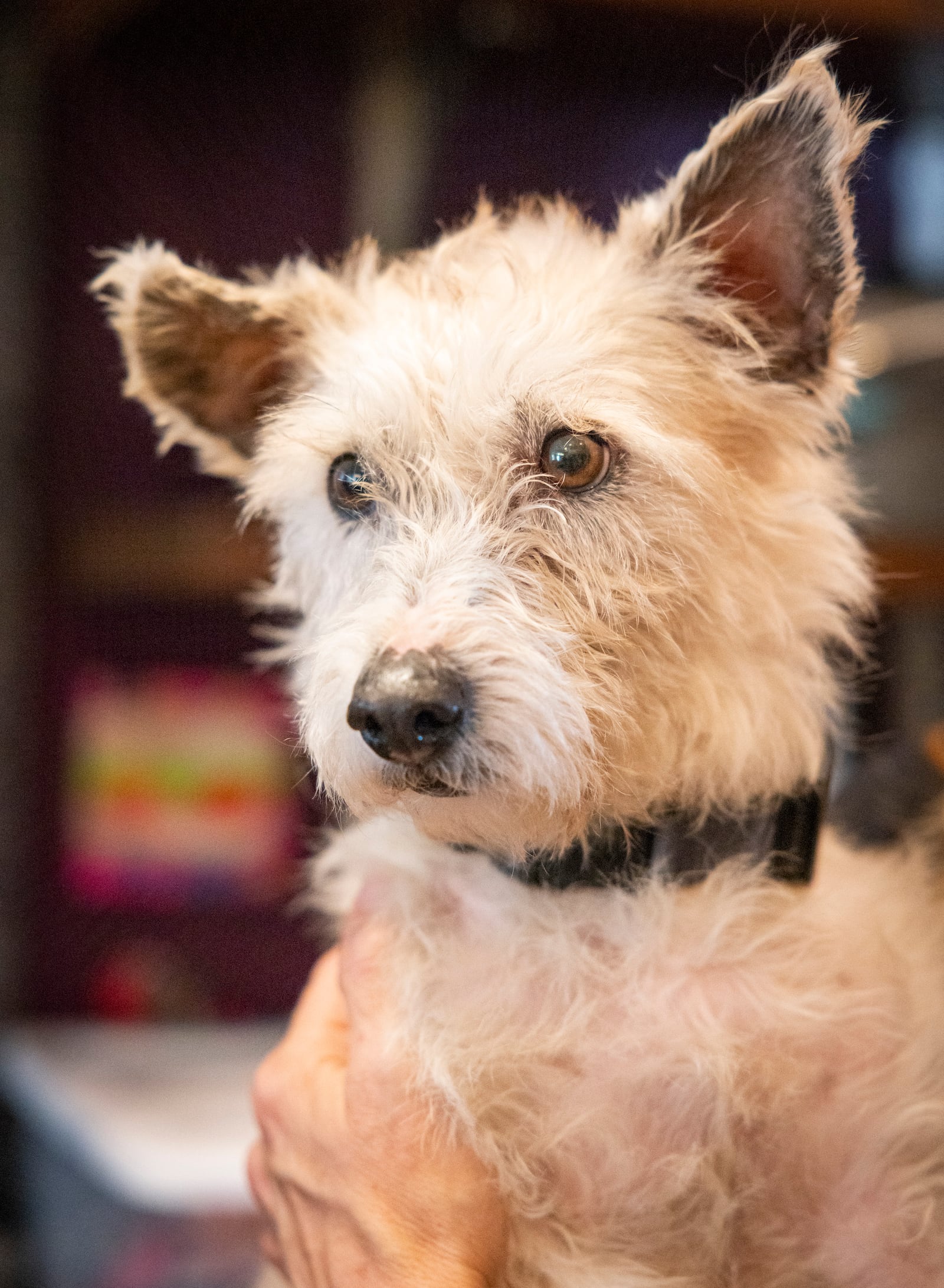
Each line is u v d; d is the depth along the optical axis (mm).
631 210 1457
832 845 1401
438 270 1438
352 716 1106
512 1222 1183
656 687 1250
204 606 3219
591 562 1234
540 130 2719
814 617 1334
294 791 3240
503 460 1251
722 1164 1185
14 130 3016
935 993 1258
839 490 1398
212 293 1470
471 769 1105
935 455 1978
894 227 2297
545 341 1262
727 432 1325
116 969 3154
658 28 2344
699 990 1218
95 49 2891
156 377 1505
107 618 3162
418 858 1333
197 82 3045
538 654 1150
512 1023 1224
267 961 3225
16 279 3037
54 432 3102
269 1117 1319
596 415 1234
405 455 1280
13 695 3094
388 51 2588
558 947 1238
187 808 3207
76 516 3113
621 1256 1181
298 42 2789
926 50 2143
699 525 1252
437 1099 1188
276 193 3066
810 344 1298
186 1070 2668
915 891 1384
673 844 1259
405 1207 1146
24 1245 2486
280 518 1486
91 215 3076
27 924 3133
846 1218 1193
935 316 2031
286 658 1539
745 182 1305
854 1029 1205
